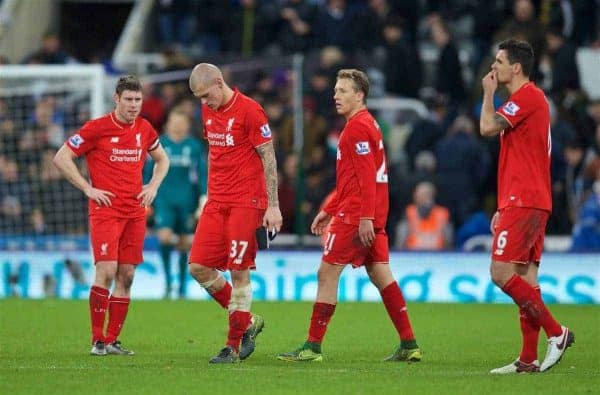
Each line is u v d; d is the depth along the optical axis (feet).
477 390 99.81
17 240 225.35
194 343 137.59
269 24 266.16
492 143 230.27
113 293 128.57
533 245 112.47
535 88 110.63
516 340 142.92
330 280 119.14
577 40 262.67
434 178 221.46
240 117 115.96
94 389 100.01
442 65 246.47
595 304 196.85
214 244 118.52
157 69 249.75
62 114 233.55
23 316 167.94
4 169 226.99
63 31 301.63
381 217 120.06
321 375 108.27
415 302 199.72
